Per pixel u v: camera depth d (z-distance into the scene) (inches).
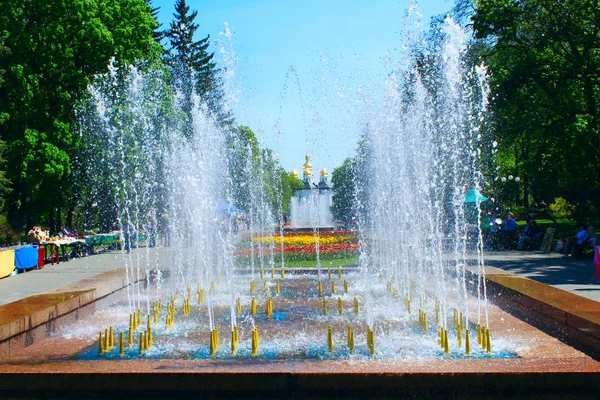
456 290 394.0
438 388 176.2
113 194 947.3
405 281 437.1
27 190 929.5
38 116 900.6
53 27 903.1
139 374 180.5
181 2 1567.4
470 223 910.4
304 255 632.4
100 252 887.1
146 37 1021.2
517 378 175.2
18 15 890.7
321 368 181.8
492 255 680.4
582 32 711.1
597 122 743.7
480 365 183.2
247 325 291.7
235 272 522.0
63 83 930.7
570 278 460.1
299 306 345.7
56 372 183.8
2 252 539.8
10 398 184.4
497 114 820.6
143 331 281.6
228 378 178.2
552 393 175.6
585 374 174.7
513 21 750.5
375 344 246.2
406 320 298.2
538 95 781.9
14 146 872.3
